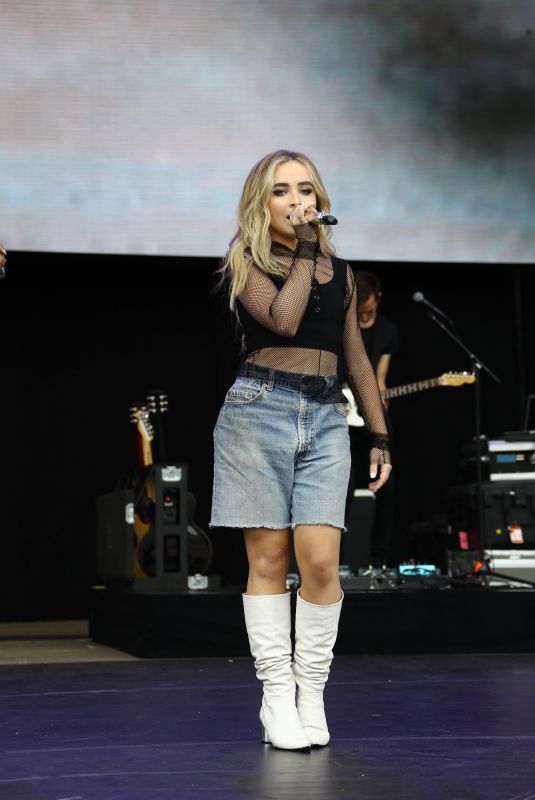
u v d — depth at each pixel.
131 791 5.45
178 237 16.61
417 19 17.08
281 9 16.73
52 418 19.61
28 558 19.30
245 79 16.69
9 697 8.72
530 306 20.98
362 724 7.31
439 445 21.11
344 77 16.95
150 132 16.48
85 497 19.59
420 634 11.88
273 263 6.97
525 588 12.59
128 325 20.00
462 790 5.43
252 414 6.88
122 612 12.62
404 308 21.20
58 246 16.28
